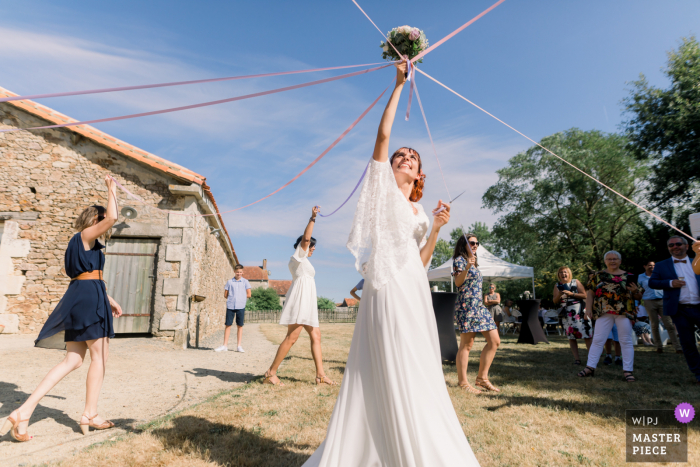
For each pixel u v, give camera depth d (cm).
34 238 834
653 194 1698
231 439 261
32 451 245
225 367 585
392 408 156
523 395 398
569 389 428
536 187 2419
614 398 385
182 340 810
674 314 490
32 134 865
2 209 834
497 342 432
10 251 819
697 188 1575
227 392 406
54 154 862
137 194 867
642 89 1698
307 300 454
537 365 618
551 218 2352
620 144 2117
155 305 821
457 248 457
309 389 420
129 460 225
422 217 197
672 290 494
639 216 1953
